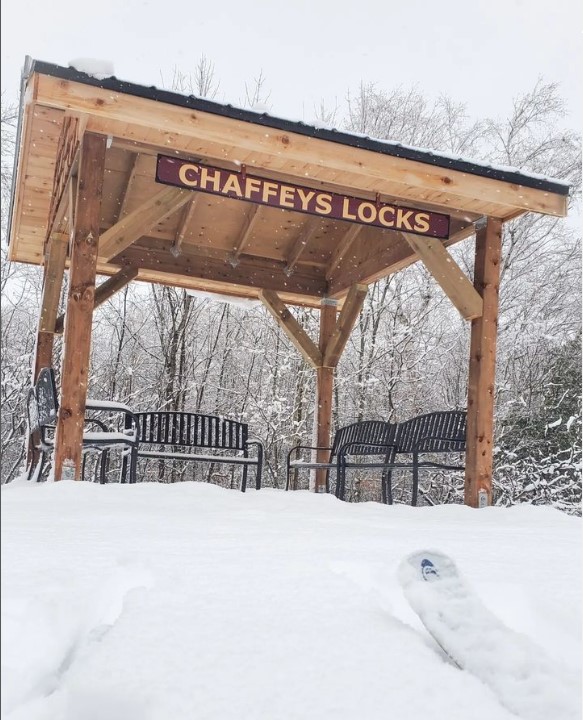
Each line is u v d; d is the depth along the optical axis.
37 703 1.30
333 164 5.11
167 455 5.71
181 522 3.03
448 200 5.58
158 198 5.50
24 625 1.39
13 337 14.40
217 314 16.92
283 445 15.83
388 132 15.52
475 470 5.47
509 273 14.08
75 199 5.14
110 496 3.96
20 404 14.17
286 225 8.06
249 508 3.92
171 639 1.50
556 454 12.12
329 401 8.20
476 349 5.69
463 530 3.31
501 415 13.02
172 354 15.18
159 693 1.30
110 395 15.52
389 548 2.45
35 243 7.74
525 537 3.04
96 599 1.64
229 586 1.82
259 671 1.40
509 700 1.34
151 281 8.23
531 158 14.89
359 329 15.07
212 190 5.23
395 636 1.59
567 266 13.94
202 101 4.70
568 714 1.30
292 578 1.93
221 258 8.14
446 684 1.40
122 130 4.80
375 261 7.51
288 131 4.98
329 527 3.11
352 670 1.43
